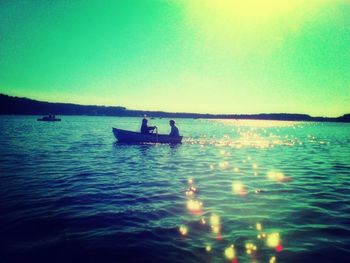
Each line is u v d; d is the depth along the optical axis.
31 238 6.21
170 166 16.39
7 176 12.39
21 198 9.15
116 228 6.84
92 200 9.13
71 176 12.77
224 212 8.19
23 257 5.37
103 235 6.41
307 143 37.44
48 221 7.20
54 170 14.08
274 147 31.11
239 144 34.09
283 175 14.27
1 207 8.22
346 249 5.85
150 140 29.56
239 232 6.72
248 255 5.57
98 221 7.28
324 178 13.57
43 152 20.81
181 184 11.76
